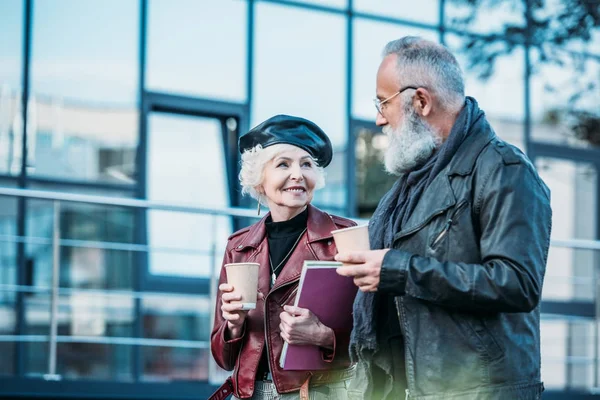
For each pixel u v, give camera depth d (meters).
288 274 2.99
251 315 3.03
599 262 10.00
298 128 3.05
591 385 9.69
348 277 2.78
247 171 3.08
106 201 4.96
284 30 8.42
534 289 2.42
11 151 7.41
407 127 2.64
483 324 2.50
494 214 2.47
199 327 7.93
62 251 7.49
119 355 7.59
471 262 2.51
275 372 2.95
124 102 7.82
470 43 9.17
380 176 8.73
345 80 8.64
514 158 2.52
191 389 5.79
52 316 5.41
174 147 8.03
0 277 7.23
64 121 7.62
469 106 2.66
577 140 9.69
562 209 9.70
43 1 7.60
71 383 5.43
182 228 7.95
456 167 2.56
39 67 7.57
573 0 9.46
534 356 2.55
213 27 8.16
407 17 8.95
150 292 7.73
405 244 2.59
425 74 2.62
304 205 3.07
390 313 2.67
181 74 8.02
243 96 8.21
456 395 2.48
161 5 7.98
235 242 3.18
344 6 8.67
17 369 7.19
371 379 2.68
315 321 2.81
